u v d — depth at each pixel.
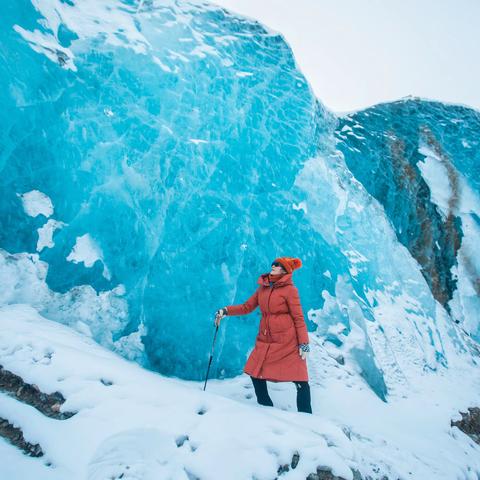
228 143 6.25
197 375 4.34
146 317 4.34
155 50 6.02
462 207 10.51
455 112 11.96
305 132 7.68
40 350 2.72
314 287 6.05
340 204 7.85
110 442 2.13
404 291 8.13
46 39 4.78
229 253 5.39
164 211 5.09
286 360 3.17
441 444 4.36
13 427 2.27
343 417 4.02
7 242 3.77
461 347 8.10
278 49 7.90
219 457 2.13
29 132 4.20
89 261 4.23
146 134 5.33
